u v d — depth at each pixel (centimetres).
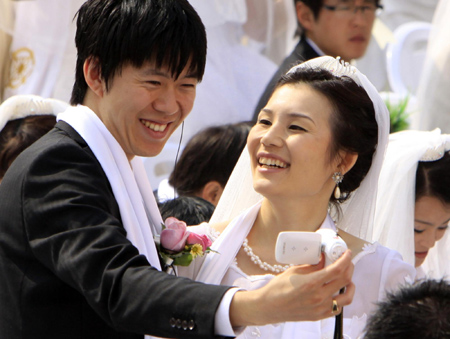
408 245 839
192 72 565
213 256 673
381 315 459
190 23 554
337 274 458
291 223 671
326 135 649
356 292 666
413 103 1400
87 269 480
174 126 583
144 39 536
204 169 967
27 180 519
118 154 562
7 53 1364
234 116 1366
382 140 692
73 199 505
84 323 528
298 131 646
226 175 964
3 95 1368
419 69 1541
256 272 673
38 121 927
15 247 522
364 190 713
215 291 471
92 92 577
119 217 548
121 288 473
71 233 493
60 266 492
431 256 971
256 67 1409
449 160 858
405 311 448
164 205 830
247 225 689
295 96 655
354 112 663
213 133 981
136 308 470
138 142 571
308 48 1358
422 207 865
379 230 844
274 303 458
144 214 570
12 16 1362
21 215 518
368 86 681
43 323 521
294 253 487
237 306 468
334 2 1331
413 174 853
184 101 571
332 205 718
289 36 1453
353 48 1362
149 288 471
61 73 1355
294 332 650
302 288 454
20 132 911
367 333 465
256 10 1447
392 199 846
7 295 530
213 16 1395
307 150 638
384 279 672
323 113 651
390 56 1533
